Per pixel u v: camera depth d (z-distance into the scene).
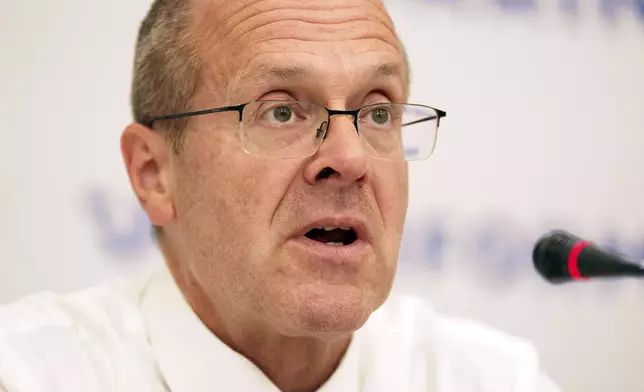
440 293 4.39
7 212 3.77
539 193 4.62
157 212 2.79
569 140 4.70
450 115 4.48
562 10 4.70
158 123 2.76
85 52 3.89
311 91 2.46
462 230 4.46
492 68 4.56
